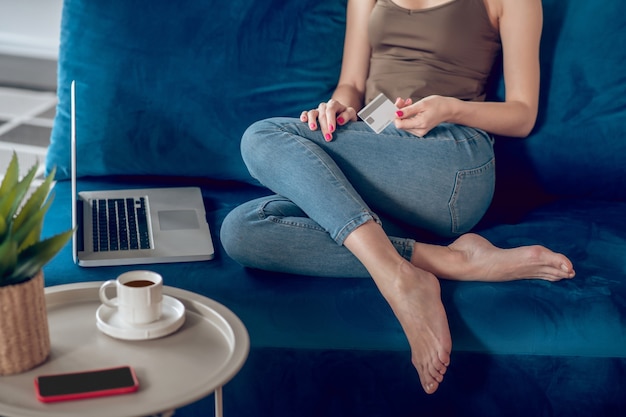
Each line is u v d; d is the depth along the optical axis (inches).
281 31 89.7
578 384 72.7
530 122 86.4
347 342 72.1
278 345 72.2
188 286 73.1
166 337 59.7
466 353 72.3
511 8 86.3
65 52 90.0
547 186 91.0
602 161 89.2
